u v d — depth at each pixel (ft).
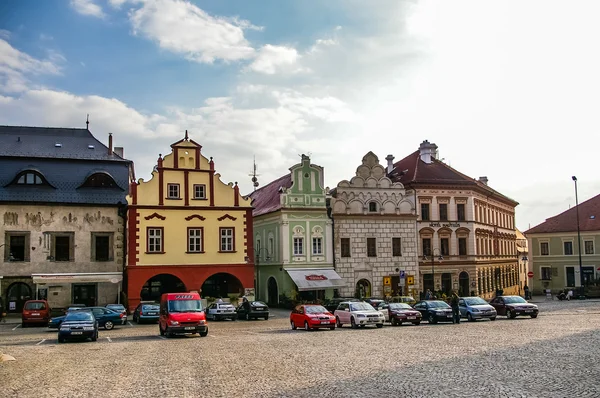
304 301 186.19
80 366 68.80
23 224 177.68
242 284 186.29
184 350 85.05
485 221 256.52
